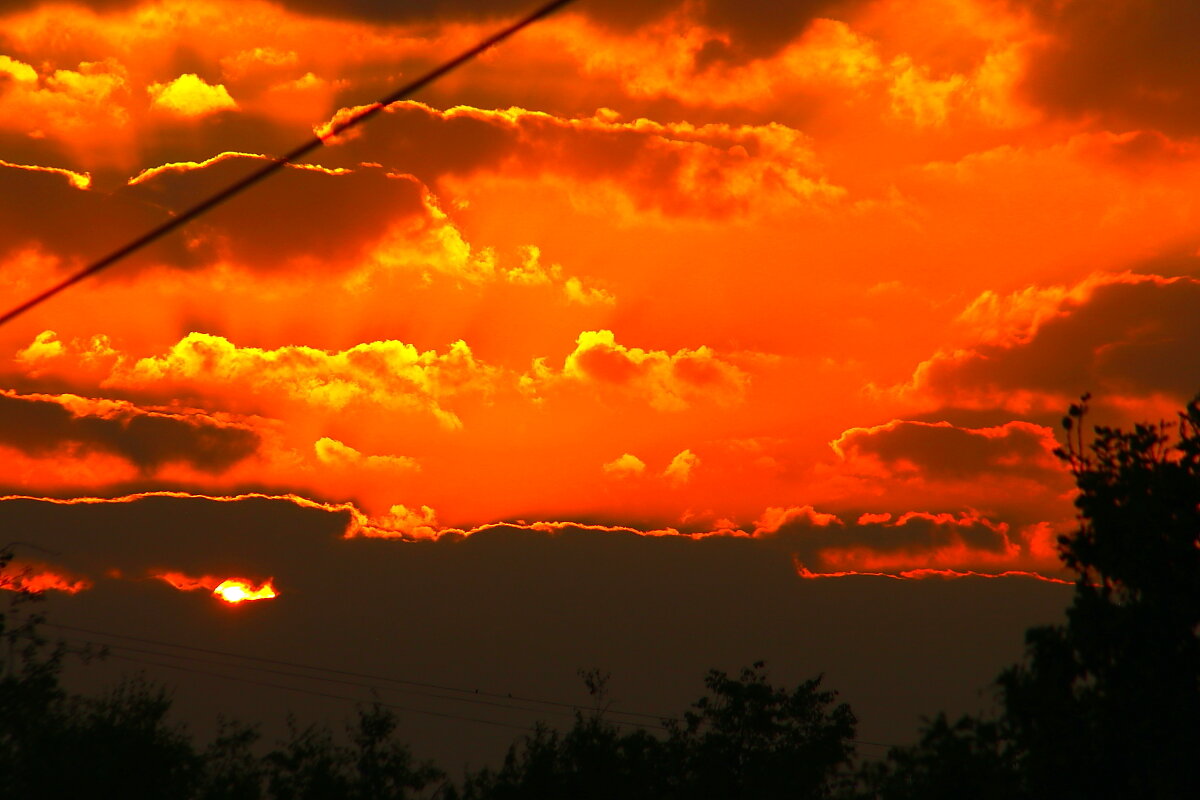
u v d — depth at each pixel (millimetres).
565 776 132625
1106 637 52031
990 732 55750
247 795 121375
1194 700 50312
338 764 131500
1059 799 52250
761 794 130500
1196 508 52625
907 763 59344
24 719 97625
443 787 134125
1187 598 51469
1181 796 49312
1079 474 55000
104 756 107000
